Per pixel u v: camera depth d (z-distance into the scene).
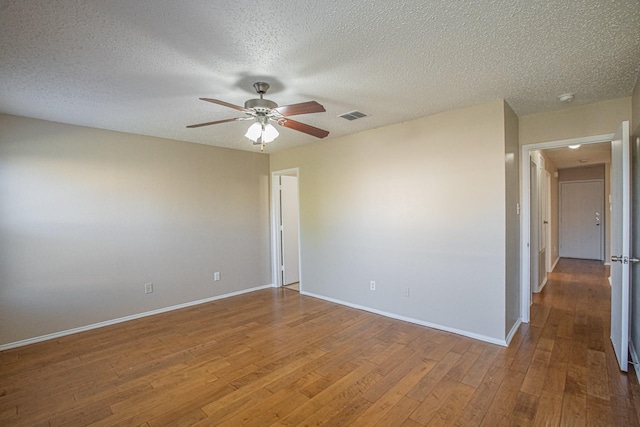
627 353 2.46
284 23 1.73
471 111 3.17
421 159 3.56
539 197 4.93
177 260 4.42
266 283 5.58
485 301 3.13
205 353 2.98
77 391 2.38
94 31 1.77
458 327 3.32
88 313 3.66
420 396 2.24
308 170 4.93
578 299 4.47
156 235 4.22
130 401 2.24
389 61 2.20
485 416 2.02
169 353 2.99
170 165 4.37
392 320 3.79
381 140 3.94
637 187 2.64
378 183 3.99
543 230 5.29
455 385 2.37
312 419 2.02
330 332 3.45
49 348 3.14
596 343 3.04
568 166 7.43
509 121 3.17
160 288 4.25
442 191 3.40
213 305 4.54
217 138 4.36
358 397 2.24
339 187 4.47
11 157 3.21
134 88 2.57
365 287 4.20
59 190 3.49
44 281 3.38
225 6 1.57
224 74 2.36
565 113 3.26
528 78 2.51
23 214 3.27
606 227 6.78
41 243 3.37
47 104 2.91
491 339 3.10
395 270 3.85
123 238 3.94
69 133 3.56
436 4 1.58
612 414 2.00
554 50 2.07
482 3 1.58
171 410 2.14
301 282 5.14
